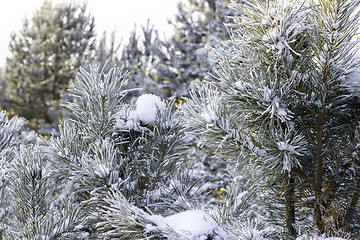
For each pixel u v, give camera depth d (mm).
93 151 2416
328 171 2250
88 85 2438
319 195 2129
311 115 2178
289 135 1951
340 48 1924
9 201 2691
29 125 15219
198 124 2072
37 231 2283
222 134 2041
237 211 2340
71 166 2357
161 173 2656
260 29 2027
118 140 2578
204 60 8383
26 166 2422
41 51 15711
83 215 2453
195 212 2137
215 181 6137
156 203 2443
